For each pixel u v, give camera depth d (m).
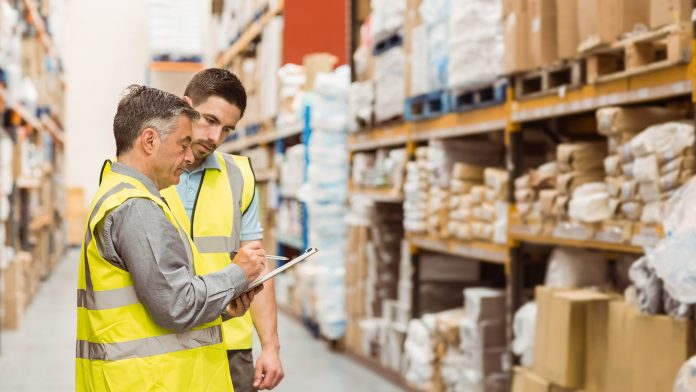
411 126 6.41
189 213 2.97
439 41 5.60
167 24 13.36
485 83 5.13
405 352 6.30
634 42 3.70
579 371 4.11
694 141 3.49
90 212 2.34
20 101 8.88
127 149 2.36
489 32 4.98
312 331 8.78
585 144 4.36
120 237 2.23
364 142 7.53
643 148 3.64
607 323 3.95
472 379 5.28
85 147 19.61
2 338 8.35
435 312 6.45
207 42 16.12
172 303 2.22
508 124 4.95
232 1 12.64
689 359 3.29
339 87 8.20
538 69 4.60
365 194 7.45
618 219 3.96
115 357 2.29
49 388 6.33
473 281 6.58
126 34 19.64
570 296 4.11
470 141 5.91
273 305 3.23
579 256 4.62
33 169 10.11
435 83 5.66
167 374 2.31
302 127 9.16
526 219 4.79
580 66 4.20
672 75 3.55
